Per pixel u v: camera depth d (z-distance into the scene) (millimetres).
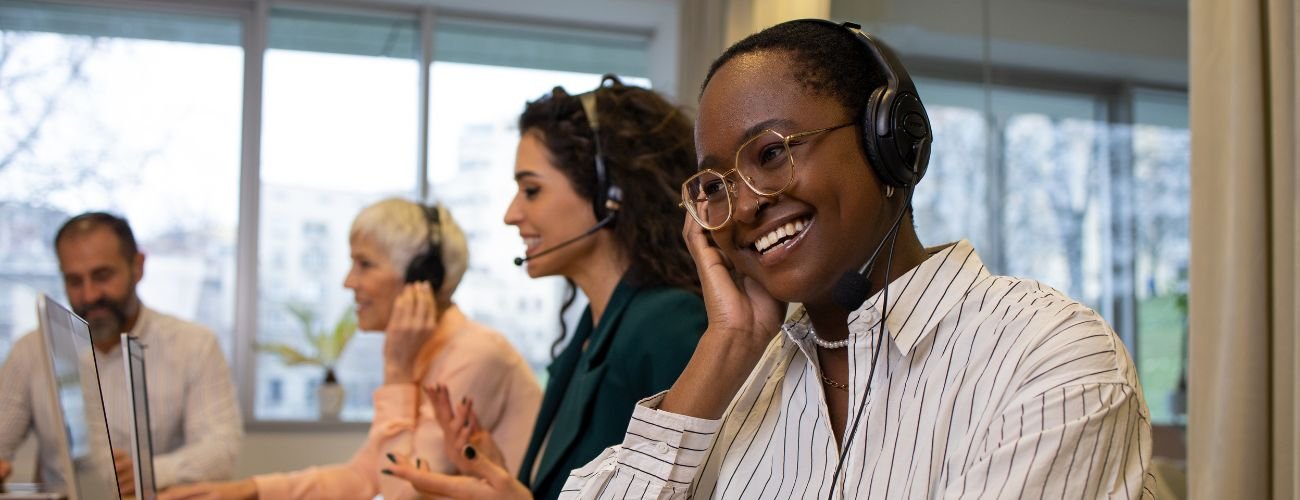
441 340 2047
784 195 867
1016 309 852
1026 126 3309
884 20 3672
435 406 1463
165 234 4305
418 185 4523
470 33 4695
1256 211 1618
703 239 1055
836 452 933
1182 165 3016
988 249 3352
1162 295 3020
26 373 1479
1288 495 1547
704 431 994
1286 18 1591
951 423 848
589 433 1391
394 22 4590
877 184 886
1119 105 3129
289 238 4398
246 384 4289
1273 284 1602
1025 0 3328
